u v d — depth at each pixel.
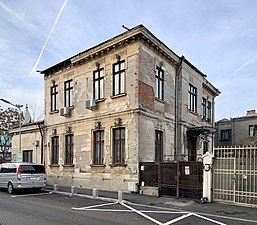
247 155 12.17
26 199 14.43
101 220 9.05
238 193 12.30
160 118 18.59
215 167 13.08
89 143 19.53
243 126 38.34
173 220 9.34
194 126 23.16
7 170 17.83
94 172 18.86
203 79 26.06
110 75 18.52
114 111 17.91
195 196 13.63
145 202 13.05
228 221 9.27
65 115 21.66
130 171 16.47
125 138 17.05
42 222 8.66
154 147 17.81
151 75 17.94
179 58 21.03
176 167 14.46
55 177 22.34
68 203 12.89
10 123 44.22
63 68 22.73
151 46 18.03
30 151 26.42
